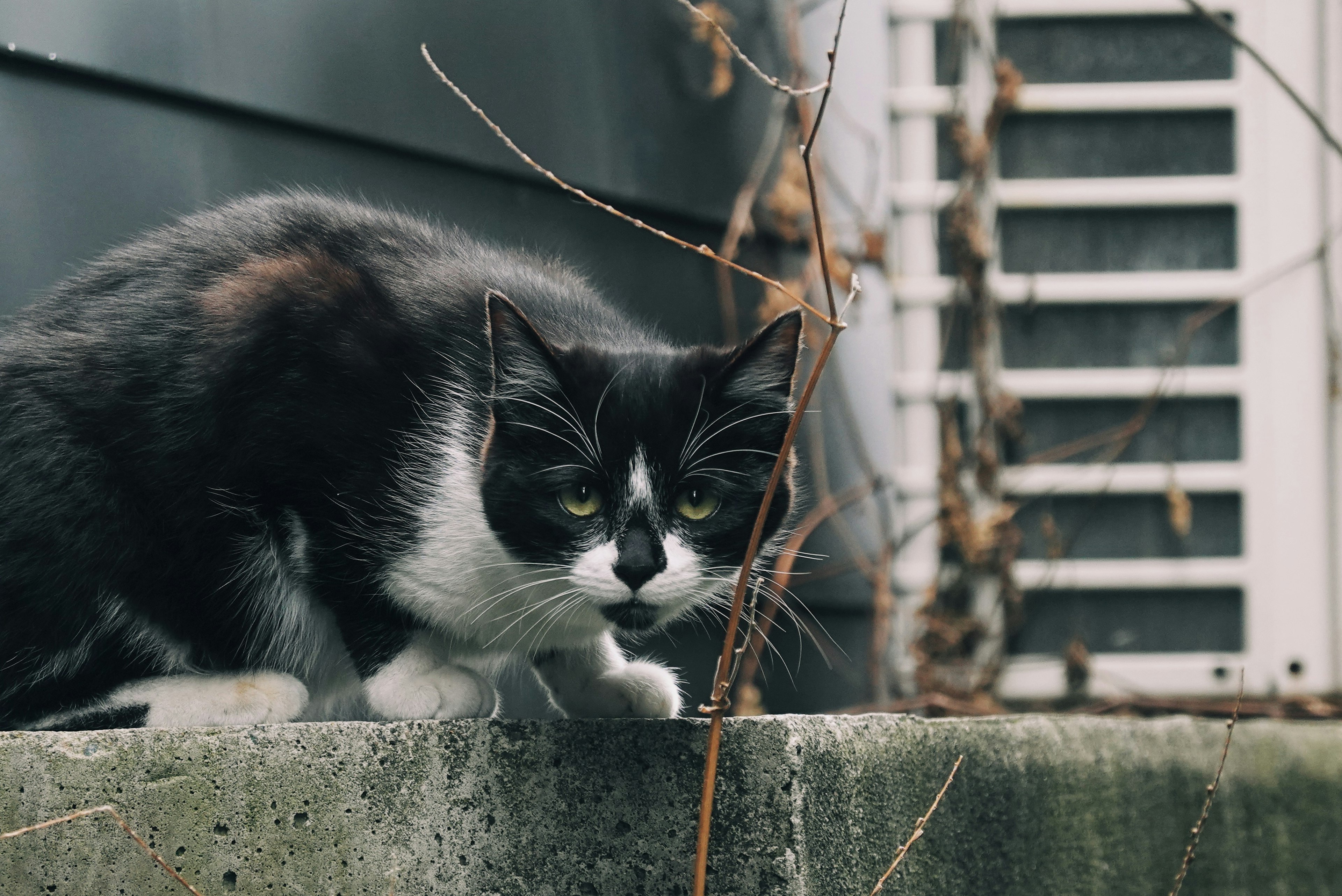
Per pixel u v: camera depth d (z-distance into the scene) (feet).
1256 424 19.69
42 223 11.30
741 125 17.01
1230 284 19.83
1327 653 19.43
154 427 8.54
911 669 19.26
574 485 8.08
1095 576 19.45
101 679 8.55
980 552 19.13
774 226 17.38
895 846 8.35
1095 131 20.17
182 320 8.78
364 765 7.20
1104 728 11.08
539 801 7.51
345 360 8.48
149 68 11.89
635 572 7.84
